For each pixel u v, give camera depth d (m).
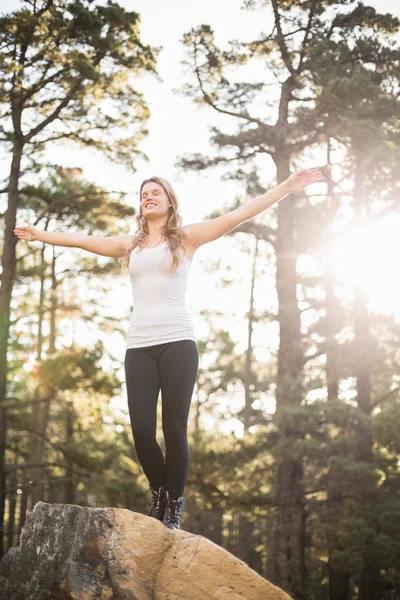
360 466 15.74
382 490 17.61
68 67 16.42
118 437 20.78
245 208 4.17
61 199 17.94
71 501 22.09
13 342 24.38
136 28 17.22
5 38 16.55
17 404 16.19
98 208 18.69
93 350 15.56
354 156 18.33
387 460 19.66
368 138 16.16
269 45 18.08
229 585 3.57
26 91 16.92
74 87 16.45
